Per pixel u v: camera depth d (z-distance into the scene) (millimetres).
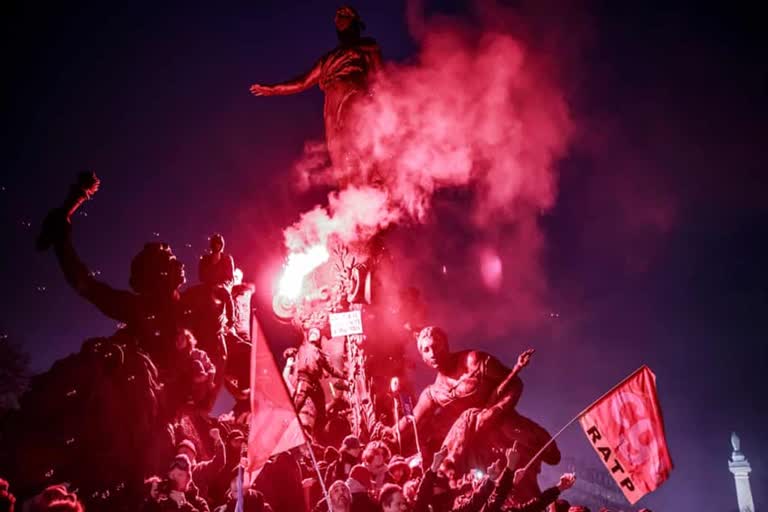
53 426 14805
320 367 22188
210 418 18234
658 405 14734
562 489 13234
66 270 16797
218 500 15680
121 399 15383
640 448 14539
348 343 22062
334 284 22734
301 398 21719
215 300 18438
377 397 21812
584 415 14695
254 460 11703
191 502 13609
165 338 17109
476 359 20719
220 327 18391
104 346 15664
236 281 20422
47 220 17062
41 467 14398
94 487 14547
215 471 15773
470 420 19828
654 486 14375
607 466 14523
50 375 15359
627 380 14875
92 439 14852
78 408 15023
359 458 16922
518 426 20047
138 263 17516
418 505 11820
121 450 15062
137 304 17094
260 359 11984
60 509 9117
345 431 21531
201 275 18984
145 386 15734
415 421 20453
